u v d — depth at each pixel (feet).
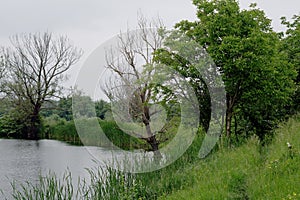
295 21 59.00
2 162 63.98
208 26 43.68
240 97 45.37
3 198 36.81
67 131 108.68
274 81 44.78
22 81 127.13
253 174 26.71
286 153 28.32
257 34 41.98
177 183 30.55
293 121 42.19
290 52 57.31
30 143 103.14
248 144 38.47
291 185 22.04
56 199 30.22
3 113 130.41
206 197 23.32
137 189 29.66
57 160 63.31
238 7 44.29
